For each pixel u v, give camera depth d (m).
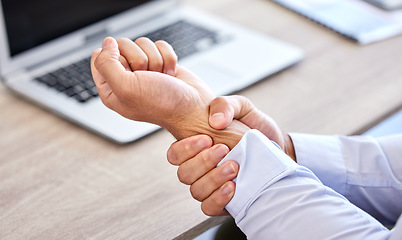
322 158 0.79
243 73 1.01
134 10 1.17
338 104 0.95
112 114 0.90
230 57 1.06
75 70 1.02
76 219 0.72
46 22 1.03
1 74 0.99
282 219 0.63
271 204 0.65
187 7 1.27
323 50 1.12
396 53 1.11
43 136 0.88
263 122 0.77
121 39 0.71
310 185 0.64
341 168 0.79
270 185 0.65
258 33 1.18
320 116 0.92
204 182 0.68
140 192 0.76
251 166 0.67
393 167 0.80
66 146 0.86
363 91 0.99
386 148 0.81
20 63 1.01
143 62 0.70
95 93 0.95
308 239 0.62
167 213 0.73
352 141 0.82
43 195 0.76
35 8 1.01
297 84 1.01
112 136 0.85
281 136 0.78
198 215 0.73
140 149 0.85
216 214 0.69
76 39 1.09
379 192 0.80
